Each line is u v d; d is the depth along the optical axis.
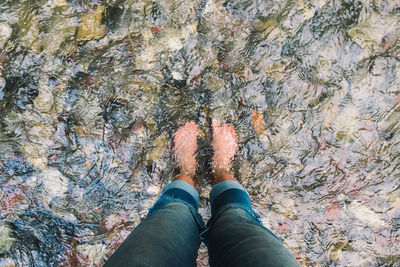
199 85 1.46
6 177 1.32
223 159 1.41
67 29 1.44
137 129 1.42
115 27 1.46
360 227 1.37
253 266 0.68
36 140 1.36
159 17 1.48
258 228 0.86
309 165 1.43
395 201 1.39
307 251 1.35
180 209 1.01
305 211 1.39
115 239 1.33
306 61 1.47
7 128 1.35
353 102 1.45
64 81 1.41
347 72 1.46
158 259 0.70
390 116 1.44
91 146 1.39
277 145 1.44
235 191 1.18
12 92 1.37
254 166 1.43
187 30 1.48
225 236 0.85
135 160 1.41
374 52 1.47
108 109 1.42
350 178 1.42
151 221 0.88
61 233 1.31
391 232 1.36
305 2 1.49
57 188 1.34
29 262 1.26
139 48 1.46
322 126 1.44
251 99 1.46
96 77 1.43
